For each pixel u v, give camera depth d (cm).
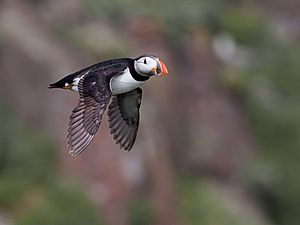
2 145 1931
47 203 1825
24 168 1902
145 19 2459
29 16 2266
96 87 858
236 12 2897
